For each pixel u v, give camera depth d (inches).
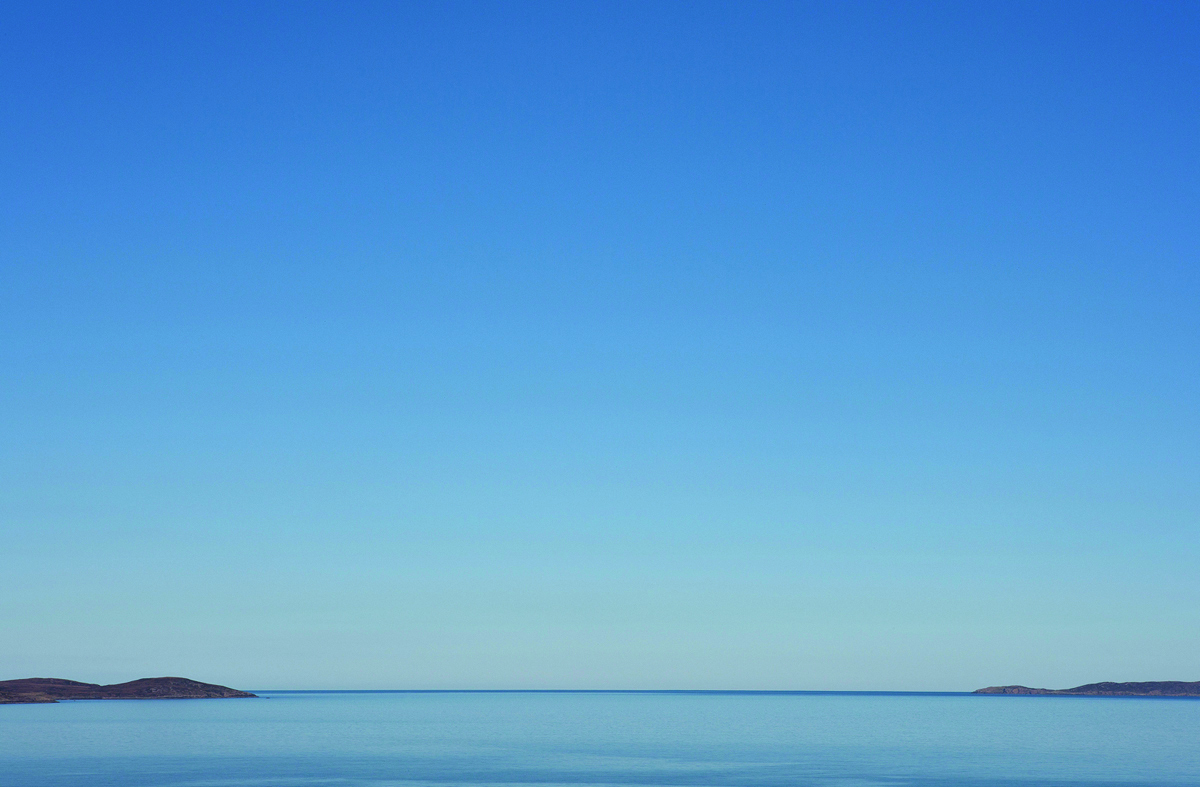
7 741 6565.0
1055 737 7613.2
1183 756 5738.2
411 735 7805.1
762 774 4753.9
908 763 5319.9
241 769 4857.3
